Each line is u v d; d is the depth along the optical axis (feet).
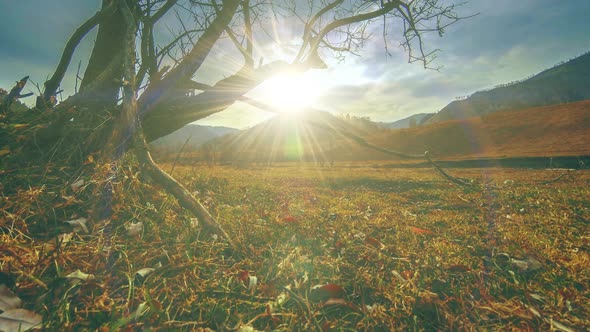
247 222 8.84
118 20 10.76
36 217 6.07
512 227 9.97
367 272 6.17
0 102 8.32
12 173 7.18
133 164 9.63
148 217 7.66
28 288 4.29
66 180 7.38
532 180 30.68
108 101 10.27
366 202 16.21
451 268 6.28
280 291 5.28
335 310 4.85
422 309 4.82
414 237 8.79
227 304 4.72
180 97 11.83
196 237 7.08
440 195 19.40
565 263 6.28
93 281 4.65
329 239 8.42
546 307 4.73
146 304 4.23
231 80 12.63
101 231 6.10
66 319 3.80
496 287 5.46
